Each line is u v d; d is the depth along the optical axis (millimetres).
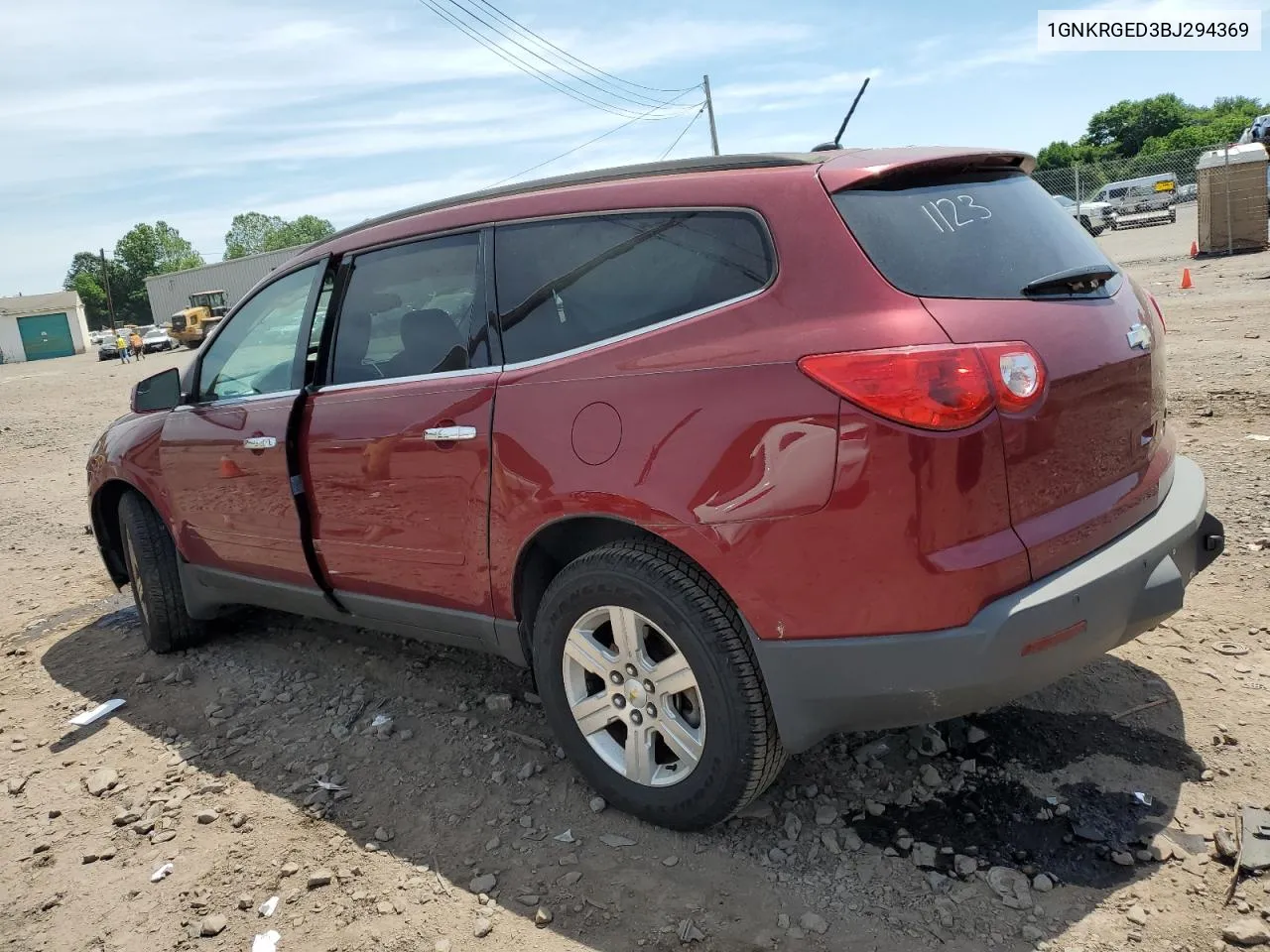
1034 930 2305
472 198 3287
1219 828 2562
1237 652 3463
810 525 2330
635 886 2615
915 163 2566
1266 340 8930
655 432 2549
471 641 3279
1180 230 26875
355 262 3594
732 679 2510
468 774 3271
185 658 4613
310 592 3816
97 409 17812
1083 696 3281
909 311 2291
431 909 2623
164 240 123062
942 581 2248
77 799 3408
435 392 3139
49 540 7477
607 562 2697
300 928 2605
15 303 61875
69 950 2627
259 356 3957
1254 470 5277
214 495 4066
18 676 4660
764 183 2568
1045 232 2732
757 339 2432
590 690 2951
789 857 2654
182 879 2881
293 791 3297
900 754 3055
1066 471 2428
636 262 2768
